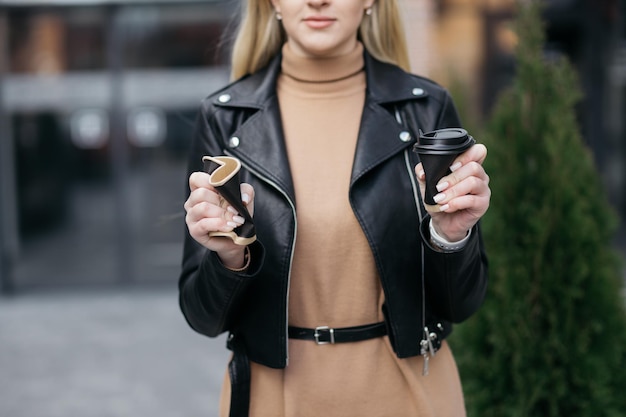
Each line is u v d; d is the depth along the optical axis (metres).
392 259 1.76
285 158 1.81
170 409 4.82
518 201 2.82
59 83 8.08
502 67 8.08
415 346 1.79
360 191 1.78
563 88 2.88
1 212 8.18
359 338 1.80
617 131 8.98
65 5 7.96
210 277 1.67
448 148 1.49
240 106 1.90
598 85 8.89
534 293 2.75
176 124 8.14
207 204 1.53
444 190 1.52
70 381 5.43
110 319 7.22
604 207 2.91
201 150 1.92
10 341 6.57
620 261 2.89
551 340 2.73
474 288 1.77
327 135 1.87
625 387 2.79
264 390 1.82
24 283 8.27
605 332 2.76
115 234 8.23
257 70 2.06
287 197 1.77
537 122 2.85
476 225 1.75
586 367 2.73
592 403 2.75
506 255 2.79
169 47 8.05
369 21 2.03
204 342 6.36
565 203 2.76
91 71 8.07
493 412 2.82
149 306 7.65
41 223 8.24
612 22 8.83
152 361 5.87
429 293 1.82
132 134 8.15
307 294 1.80
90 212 8.23
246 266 1.64
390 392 1.80
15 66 8.05
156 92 8.09
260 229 1.78
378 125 1.83
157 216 8.23
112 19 8.01
